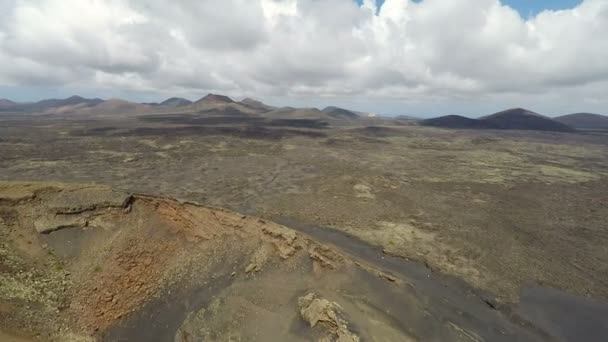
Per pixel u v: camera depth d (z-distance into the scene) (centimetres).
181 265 2820
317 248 2986
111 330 2325
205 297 2606
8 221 2573
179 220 3061
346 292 2689
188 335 2327
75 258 2600
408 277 3556
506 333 2792
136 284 2620
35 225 2623
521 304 3225
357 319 2386
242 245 2980
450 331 2625
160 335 2359
